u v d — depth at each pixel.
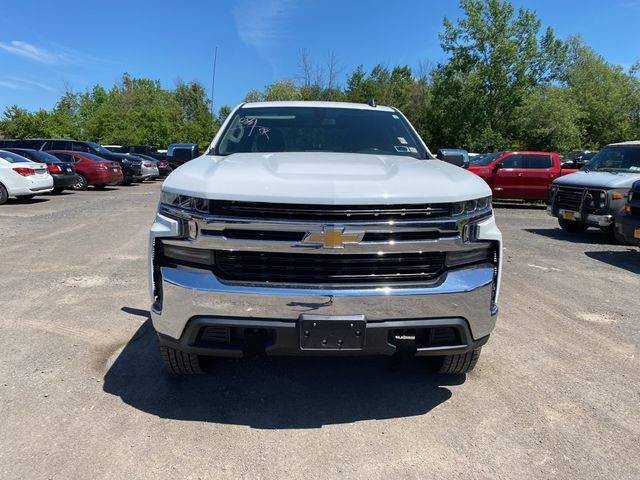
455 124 40.91
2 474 2.37
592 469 2.53
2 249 7.61
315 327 2.59
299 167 2.88
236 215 2.56
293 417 2.96
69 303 4.97
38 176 14.70
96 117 58.00
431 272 2.72
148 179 26.31
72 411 2.95
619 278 6.69
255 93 46.81
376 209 2.56
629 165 10.15
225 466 2.49
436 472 2.47
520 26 38.78
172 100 68.19
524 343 4.23
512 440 2.78
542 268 7.21
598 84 48.16
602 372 3.70
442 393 3.31
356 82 60.53
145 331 4.23
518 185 16.28
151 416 2.93
